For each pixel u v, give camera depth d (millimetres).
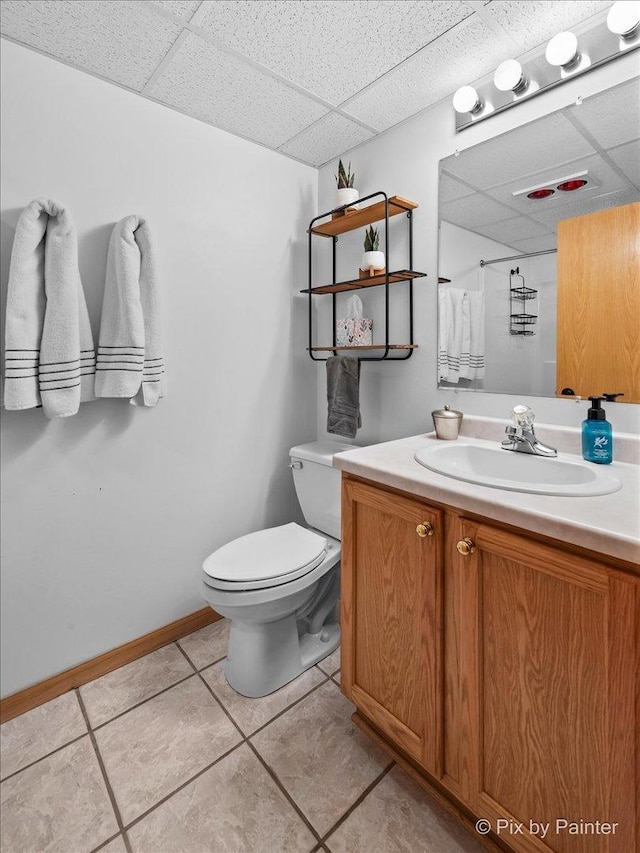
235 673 1618
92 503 1635
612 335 1298
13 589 1479
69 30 1313
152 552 1815
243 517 2107
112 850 1078
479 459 1431
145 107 1657
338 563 1902
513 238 1502
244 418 2074
